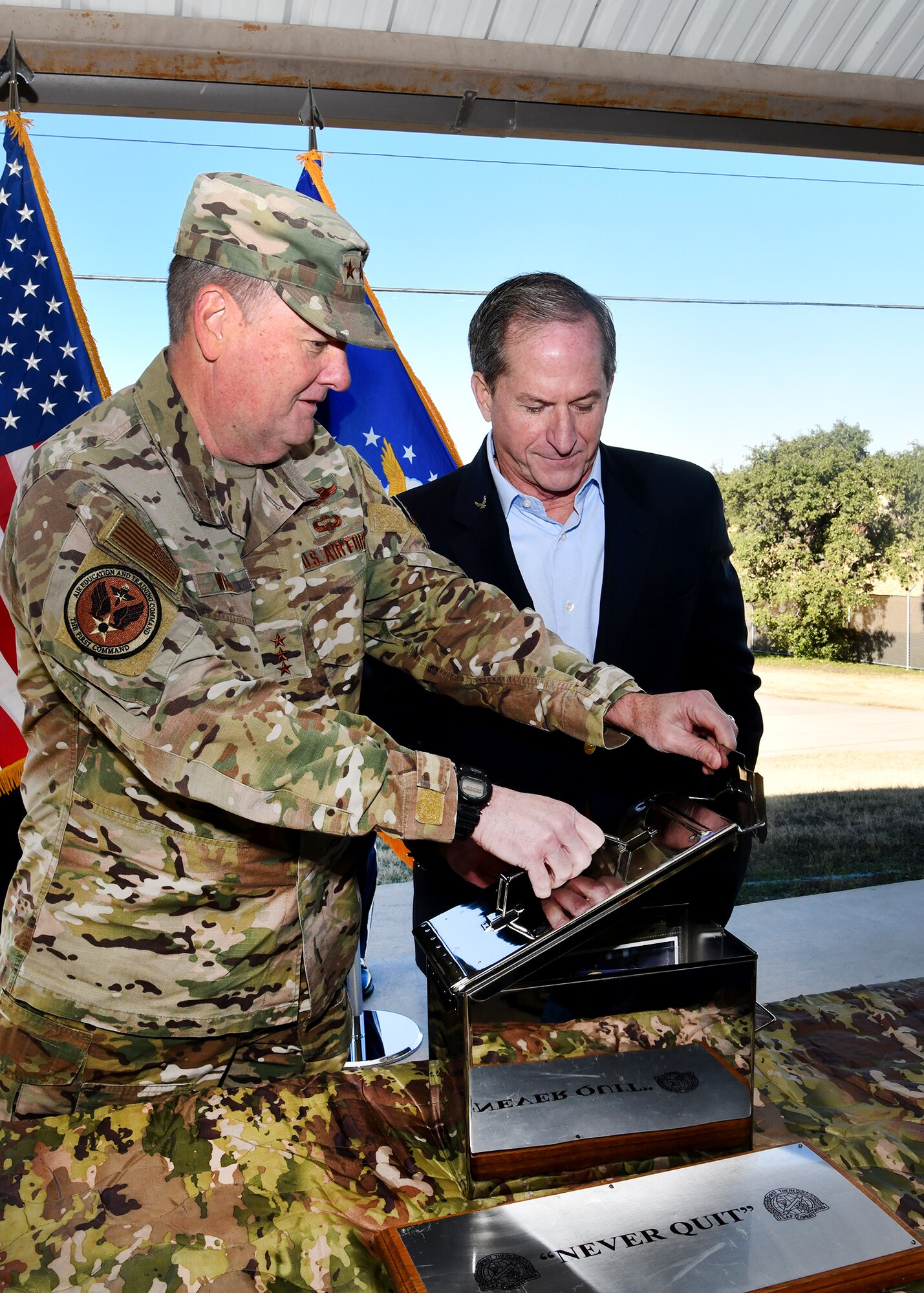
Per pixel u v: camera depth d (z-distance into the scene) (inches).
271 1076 47.0
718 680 60.5
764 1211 28.2
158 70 79.2
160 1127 33.5
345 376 41.3
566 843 34.1
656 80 88.8
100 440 40.3
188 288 38.9
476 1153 30.1
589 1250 26.7
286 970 45.2
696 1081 31.3
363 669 58.4
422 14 82.5
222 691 34.9
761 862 216.4
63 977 41.9
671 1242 27.0
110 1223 29.0
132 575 34.7
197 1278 26.9
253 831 42.0
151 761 34.3
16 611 39.5
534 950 29.7
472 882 41.1
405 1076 37.6
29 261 80.0
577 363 50.3
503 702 48.4
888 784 279.3
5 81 77.0
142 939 41.8
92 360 81.2
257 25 79.7
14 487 78.5
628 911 31.8
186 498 41.8
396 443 87.6
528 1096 30.1
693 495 59.8
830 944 139.6
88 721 39.9
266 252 37.6
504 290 52.4
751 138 96.4
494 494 58.0
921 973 129.0
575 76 87.0
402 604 50.6
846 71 94.4
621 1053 30.8
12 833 80.4
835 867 213.0
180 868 41.2
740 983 31.0
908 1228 27.7
